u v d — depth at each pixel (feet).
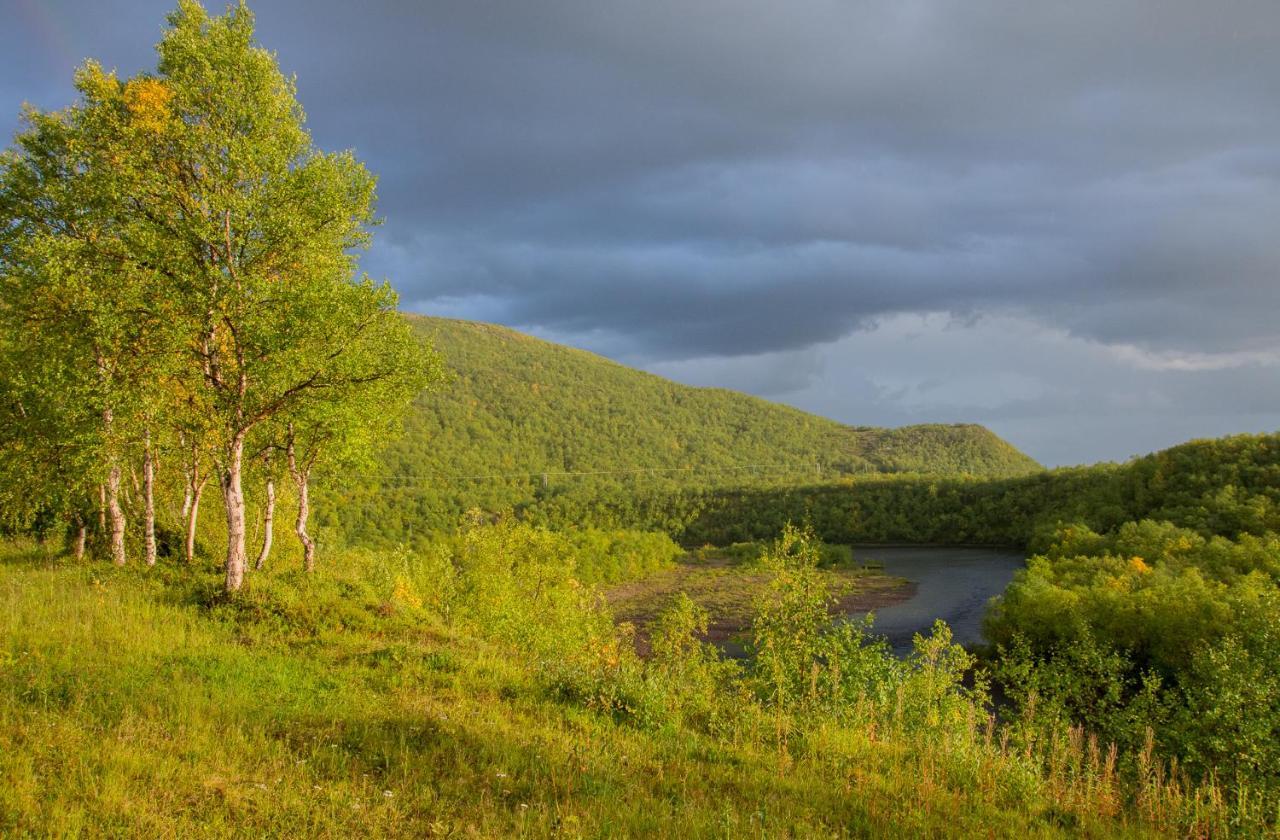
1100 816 34.09
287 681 40.11
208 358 57.82
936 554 384.88
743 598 254.27
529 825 24.16
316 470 75.92
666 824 25.41
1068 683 79.20
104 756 25.43
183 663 40.75
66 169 63.46
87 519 88.79
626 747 35.78
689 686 51.21
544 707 41.96
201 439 61.41
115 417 60.44
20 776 23.03
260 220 56.59
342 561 95.14
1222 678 64.80
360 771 27.96
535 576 95.14
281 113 60.44
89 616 46.70
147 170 56.54
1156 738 65.72
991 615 165.37
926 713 50.42
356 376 58.54
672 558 400.88
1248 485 231.71
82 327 56.70
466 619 82.69
